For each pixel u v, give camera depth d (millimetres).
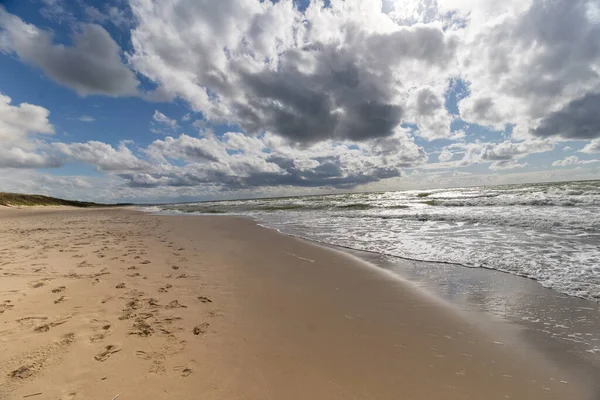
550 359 2803
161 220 18438
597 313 3689
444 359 2828
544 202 15859
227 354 2826
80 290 4324
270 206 33438
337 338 3219
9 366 2469
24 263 5754
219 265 6250
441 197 29234
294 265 6414
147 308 3801
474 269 5730
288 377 2500
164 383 2342
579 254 6070
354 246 8414
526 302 4113
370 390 2365
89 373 2424
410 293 4621
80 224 15500
